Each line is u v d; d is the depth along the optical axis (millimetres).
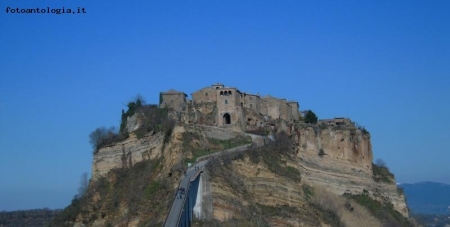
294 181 163000
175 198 129750
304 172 178500
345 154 195000
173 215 119062
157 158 173000
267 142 174875
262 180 156625
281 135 179750
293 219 150750
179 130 169375
